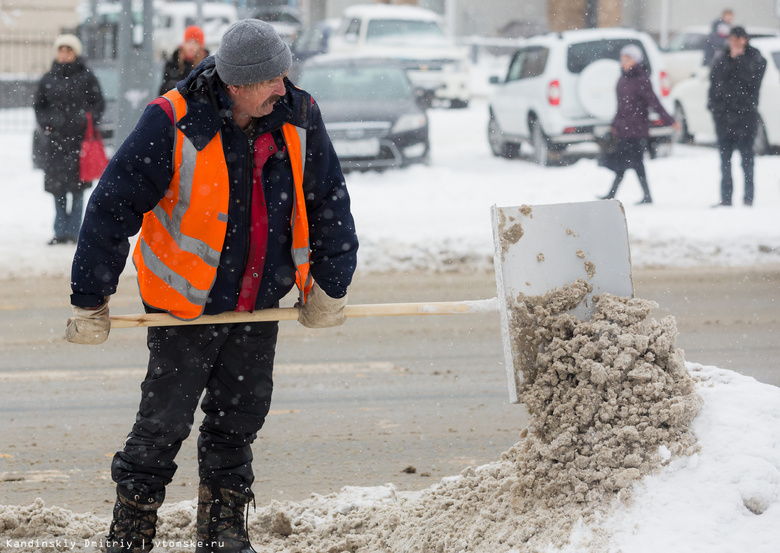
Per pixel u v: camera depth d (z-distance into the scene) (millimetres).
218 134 6668
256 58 6438
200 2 37188
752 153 25578
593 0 63500
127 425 11469
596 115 32594
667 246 22219
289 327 16578
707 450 6688
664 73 32906
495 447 10719
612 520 6484
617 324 7199
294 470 9984
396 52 46094
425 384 13195
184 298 6805
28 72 50000
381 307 7512
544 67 33500
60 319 16875
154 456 7070
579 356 7102
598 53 32750
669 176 30469
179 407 7059
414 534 7410
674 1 68875
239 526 7445
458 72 46906
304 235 7035
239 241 6844
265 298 7145
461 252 21906
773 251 21844
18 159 34625
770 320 16547
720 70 25203
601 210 7570
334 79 32594
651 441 6770
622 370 7027
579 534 6461
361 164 30969
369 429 11344
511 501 7062
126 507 7090
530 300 7391
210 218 6684
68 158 22344
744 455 6578
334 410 12078
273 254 7047
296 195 6961
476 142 39500
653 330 7227
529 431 7344
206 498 7441
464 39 71312
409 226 24031
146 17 26797
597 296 7457
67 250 22172
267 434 11172
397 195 28172
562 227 7504
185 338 7039
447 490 8016
